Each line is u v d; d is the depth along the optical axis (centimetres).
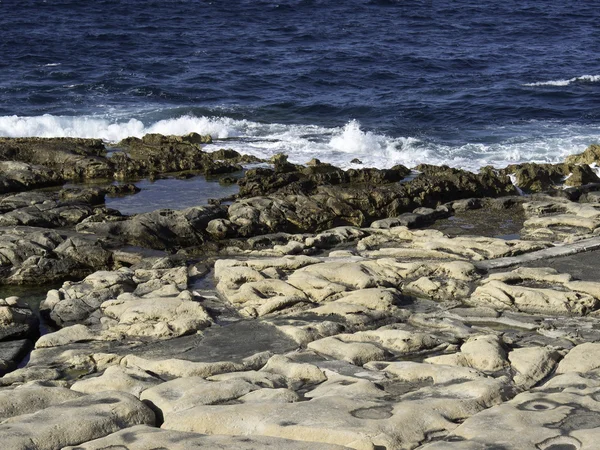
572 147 5219
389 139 5334
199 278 3031
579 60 8062
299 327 2456
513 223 3834
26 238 3338
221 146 5209
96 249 3309
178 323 2494
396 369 2089
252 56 7956
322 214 3859
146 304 2620
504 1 11506
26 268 3167
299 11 10438
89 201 4109
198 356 2331
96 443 1661
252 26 9512
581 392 1892
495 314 2598
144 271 3039
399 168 4619
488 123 5856
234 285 2834
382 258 3077
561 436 1659
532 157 5041
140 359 2255
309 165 4709
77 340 2475
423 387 1995
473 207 4066
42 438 1692
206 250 3406
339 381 2039
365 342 2355
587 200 4166
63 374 2289
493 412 1778
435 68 7600
